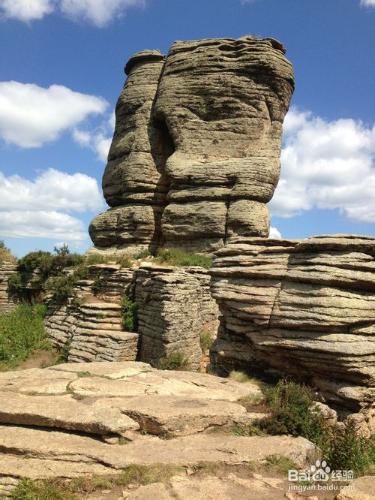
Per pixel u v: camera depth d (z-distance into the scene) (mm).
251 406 12086
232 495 8070
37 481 8258
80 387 12430
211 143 37188
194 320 24984
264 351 15297
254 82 36969
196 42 38438
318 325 13867
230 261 16969
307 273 14641
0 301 34906
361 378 13305
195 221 35156
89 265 31438
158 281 24203
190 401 11758
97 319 26781
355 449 10344
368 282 13961
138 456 9055
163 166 39594
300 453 9750
